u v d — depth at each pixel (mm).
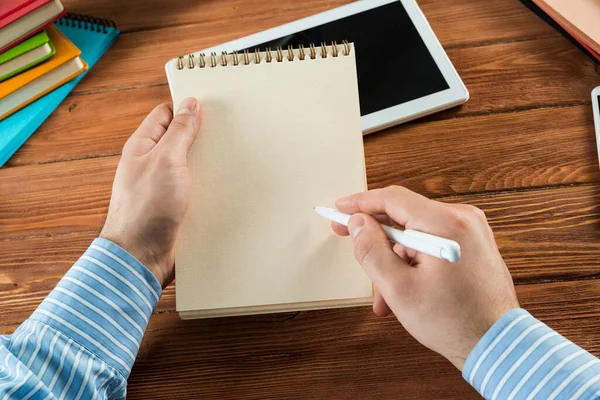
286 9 858
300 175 643
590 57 791
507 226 721
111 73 834
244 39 812
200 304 622
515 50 809
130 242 626
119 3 877
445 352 560
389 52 784
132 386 678
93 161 783
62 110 812
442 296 538
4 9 733
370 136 773
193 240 632
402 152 764
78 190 769
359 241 561
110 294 609
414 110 755
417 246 501
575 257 701
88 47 835
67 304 597
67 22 864
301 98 657
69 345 587
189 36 851
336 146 647
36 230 752
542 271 698
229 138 650
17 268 735
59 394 577
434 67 771
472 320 538
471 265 544
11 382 550
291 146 648
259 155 647
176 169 628
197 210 638
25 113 799
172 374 681
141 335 629
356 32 800
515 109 775
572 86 782
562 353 522
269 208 638
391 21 800
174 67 668
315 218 635
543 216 721
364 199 603
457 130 768
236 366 681
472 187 742
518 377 527
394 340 678
